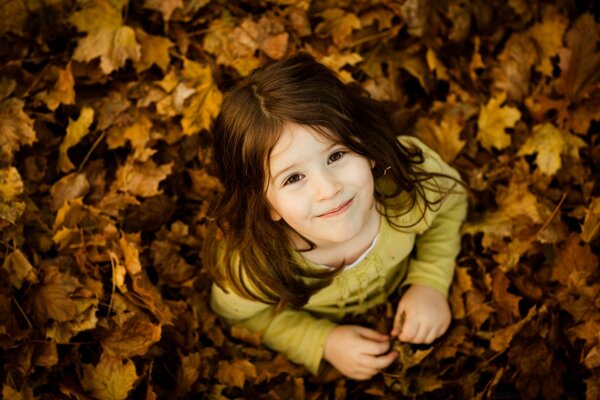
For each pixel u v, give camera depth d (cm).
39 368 98
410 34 119
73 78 112
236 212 94
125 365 97
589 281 105
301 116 83
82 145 114
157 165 115
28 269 99
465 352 107
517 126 118
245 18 118
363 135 89
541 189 113
